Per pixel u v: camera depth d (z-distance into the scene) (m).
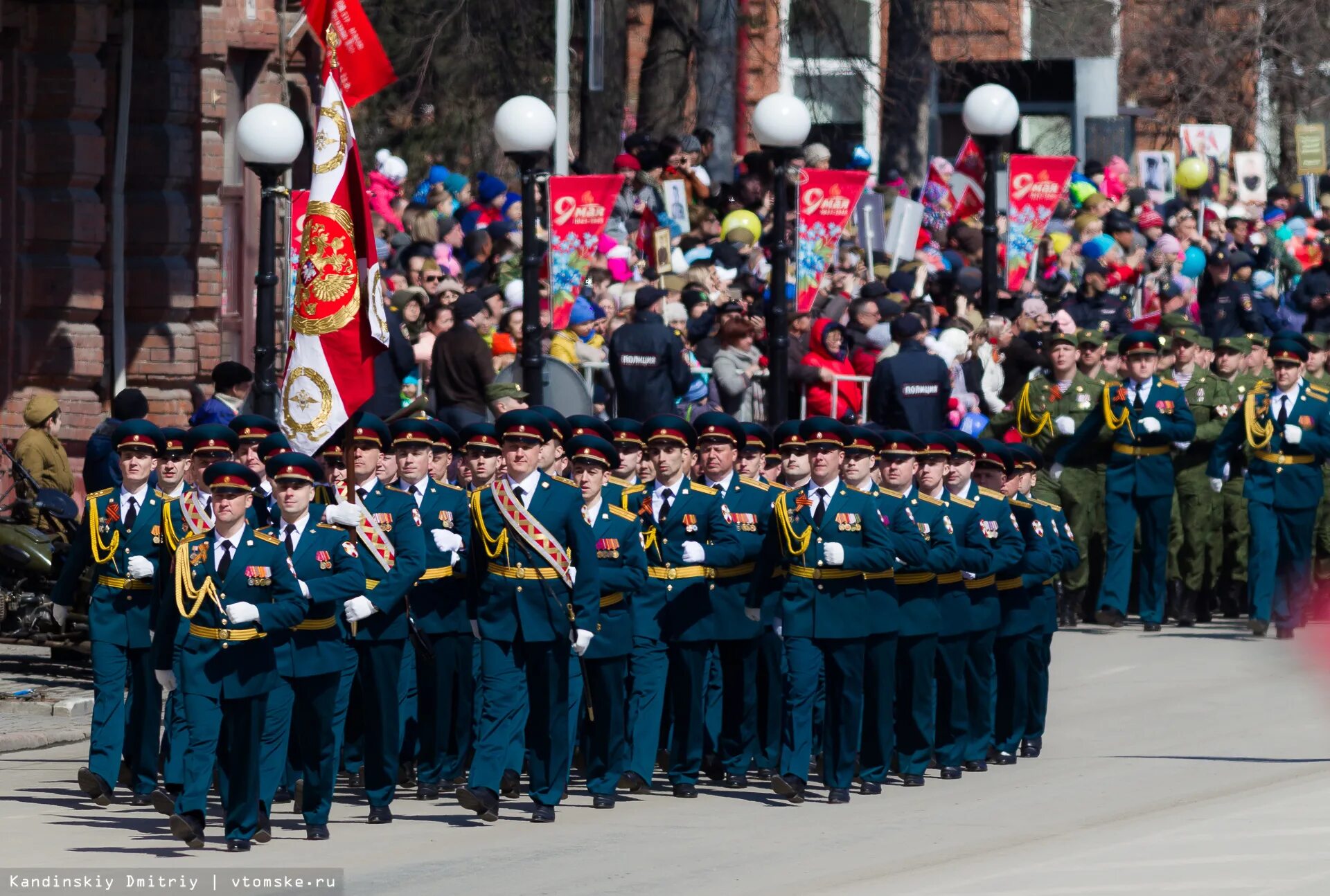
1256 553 53.72
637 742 37.50
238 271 63.59
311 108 65.00
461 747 37.59
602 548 35.69
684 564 37.41
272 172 45.09
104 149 57.50
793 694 36.03
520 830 33.78
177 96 58.72
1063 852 31.03
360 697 37.72
